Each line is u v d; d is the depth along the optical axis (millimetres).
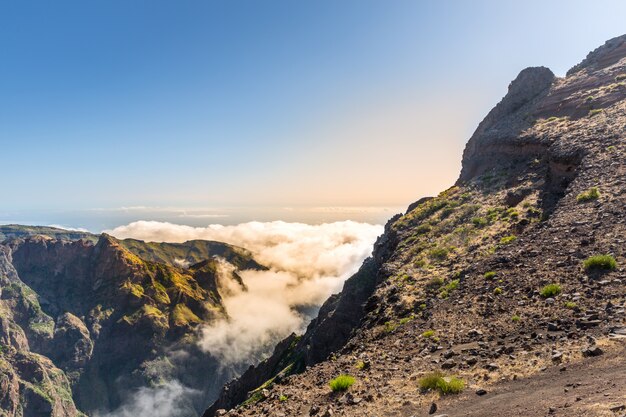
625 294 16828
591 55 89500
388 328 26797
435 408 11805
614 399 8695
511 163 66000
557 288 19750
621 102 56500
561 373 11742
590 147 42938
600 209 28969
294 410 15781
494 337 17391
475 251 37906
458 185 77375
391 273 44656
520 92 89312
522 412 9672
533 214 41250
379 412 12703
